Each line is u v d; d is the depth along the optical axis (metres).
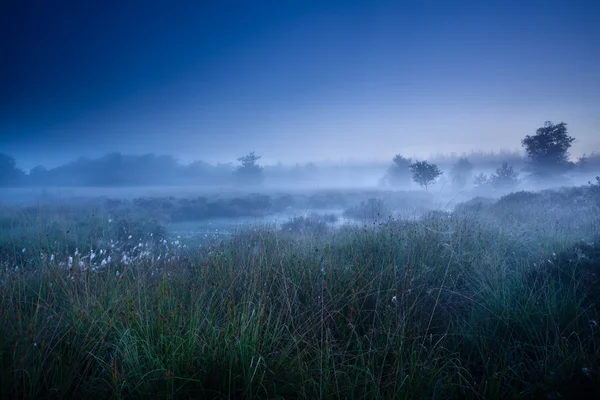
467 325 3.44
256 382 2.58
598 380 2.27
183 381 2.51
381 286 3.96
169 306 3.17
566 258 4.66
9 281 3.94
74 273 4.22
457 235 5.79
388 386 2.57
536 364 2.84
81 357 2.75
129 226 10.87
